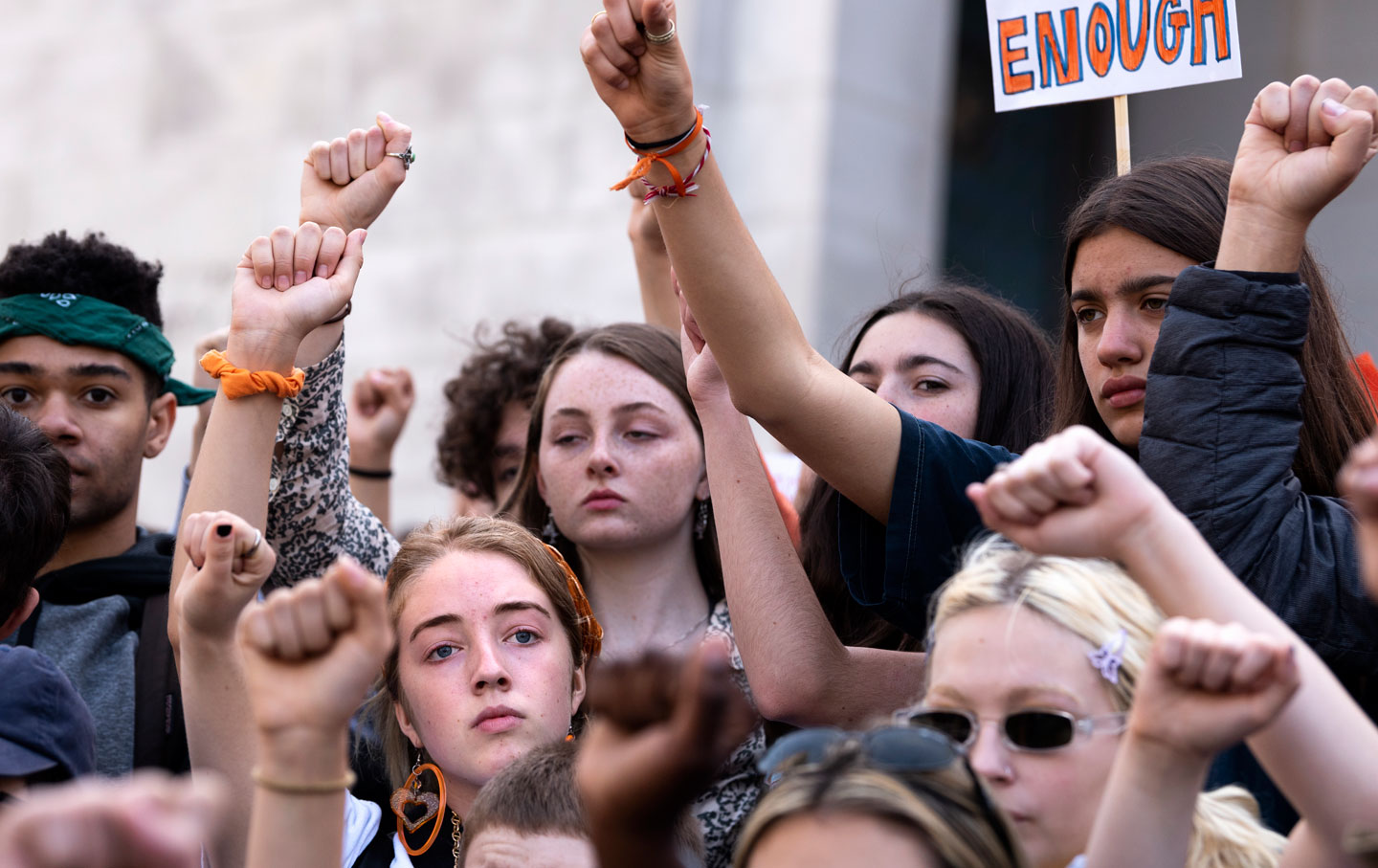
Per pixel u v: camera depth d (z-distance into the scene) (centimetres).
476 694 299
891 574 274
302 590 194
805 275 708
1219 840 213
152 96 904
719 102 739
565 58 800
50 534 303
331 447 371
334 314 317
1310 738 183
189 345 862
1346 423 290
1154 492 187
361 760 337
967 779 179
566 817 254
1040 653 208
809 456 275
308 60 867
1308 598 246
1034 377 383
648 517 381
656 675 151
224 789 251
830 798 174
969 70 783
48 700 252
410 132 341
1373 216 684
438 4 835
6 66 944
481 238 804
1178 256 289
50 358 377
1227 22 334
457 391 522
